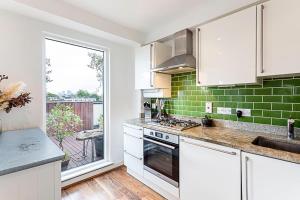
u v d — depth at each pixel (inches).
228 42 63.2
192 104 92.3
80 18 80.2
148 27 101.3
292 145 53.3
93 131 107.3
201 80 72.3
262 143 59.4
